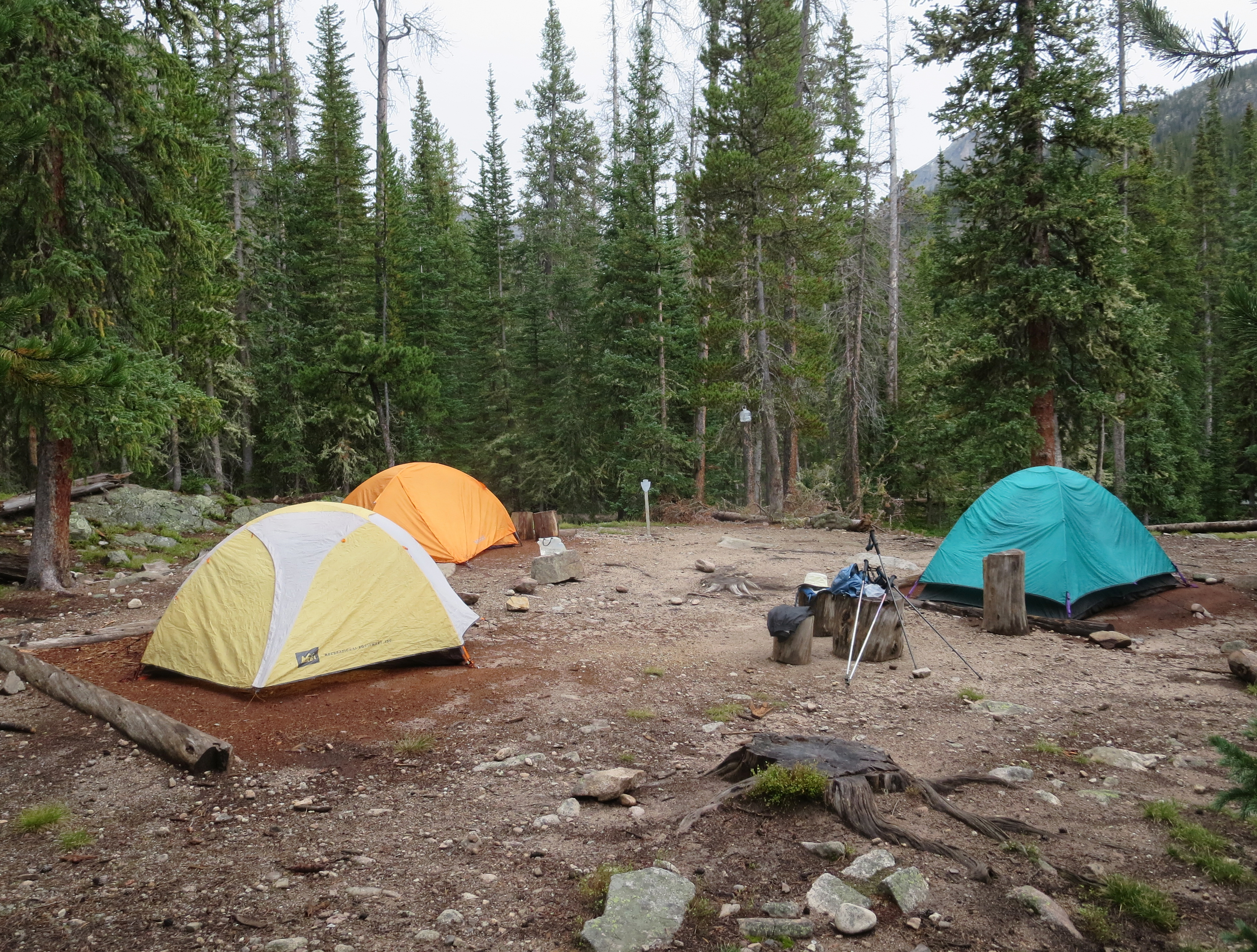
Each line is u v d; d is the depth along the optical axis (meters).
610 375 27.97
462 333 38.25
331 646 7.04
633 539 17.42
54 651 7.98
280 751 5.59
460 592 10.84
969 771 5.16
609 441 31.36
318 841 4.27
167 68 11.74
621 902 3.46
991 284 18.66
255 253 28.61
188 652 6.96
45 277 10.42
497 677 7.41
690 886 3.63
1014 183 17.52
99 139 11.14
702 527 20.77
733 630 9.69
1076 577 9.85
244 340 27.36
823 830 4.22
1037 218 16.78
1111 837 4.22
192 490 25.06
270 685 6.60
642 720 6.32
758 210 23.58
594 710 6.55
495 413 35.31
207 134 17.02
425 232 39.31
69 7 10.51
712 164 22.81
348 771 5.28
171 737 5.38
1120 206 24.88
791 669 7.91
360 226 31.38
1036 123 17.30
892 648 8.17
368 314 30.98
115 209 11.21
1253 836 4.21
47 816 4.48
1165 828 4.32
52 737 5.80
